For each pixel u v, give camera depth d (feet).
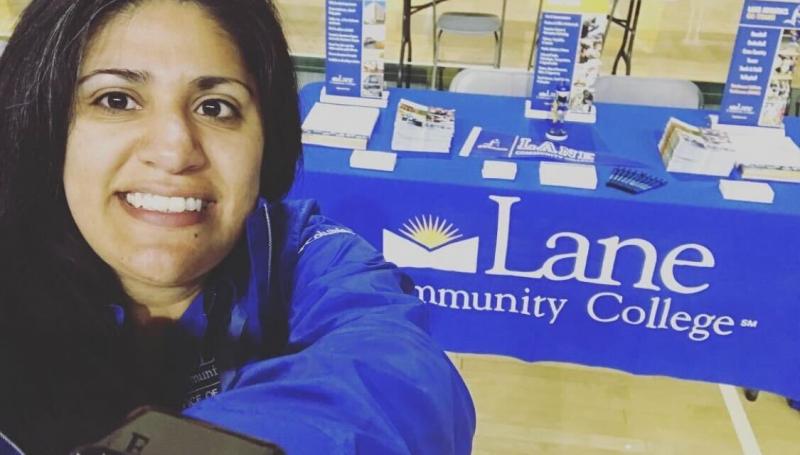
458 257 5.98
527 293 6.06
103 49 1.45
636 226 5.59
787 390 6.01
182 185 1.50
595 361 6.26
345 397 1.17
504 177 5.76
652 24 14.83
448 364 1.53
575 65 6.49
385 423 1.16
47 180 1.58
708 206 5.44
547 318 6.15
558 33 6.38
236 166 1.57
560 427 6.60
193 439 0.82
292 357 1.36
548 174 5.80
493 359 7.36
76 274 1.69
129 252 1.56
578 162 6.01
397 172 5.83
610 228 5.63
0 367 1.59
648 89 7.29
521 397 6.92
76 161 1.51
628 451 6.37
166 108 1.49
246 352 1.93
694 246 5.59
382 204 5.86
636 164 6.02
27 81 1.50
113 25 1.45
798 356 5.86
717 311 5.82
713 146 5.81
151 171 1.48
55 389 1.64
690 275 5.72
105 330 1.75
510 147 6.22
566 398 6.92
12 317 1.63
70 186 1.55
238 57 1.55
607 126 6.61
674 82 7.29
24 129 1.53
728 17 15.30
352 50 6.61
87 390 1.69
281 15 1.95
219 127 1.56
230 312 1.90
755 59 6.16
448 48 13.50
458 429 1.48
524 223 5.74
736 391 7.00
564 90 6.57
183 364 1.91
